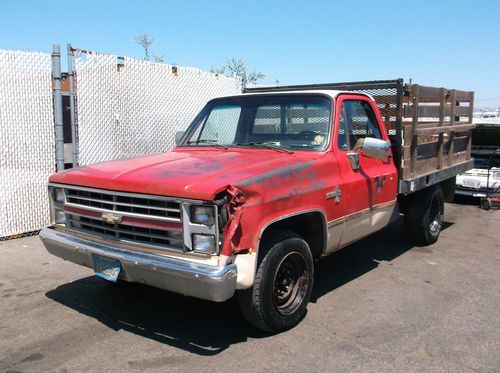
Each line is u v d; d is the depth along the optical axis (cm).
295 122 496
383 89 604
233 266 346
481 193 1068
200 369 353
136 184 372
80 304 477
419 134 612
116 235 393
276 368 354
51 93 735
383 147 460
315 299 494
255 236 365
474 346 390
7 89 691
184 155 471
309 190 419
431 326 427
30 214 728
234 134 524
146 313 456
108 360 366
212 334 412
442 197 732
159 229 366
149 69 842
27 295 500
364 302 486
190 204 348
